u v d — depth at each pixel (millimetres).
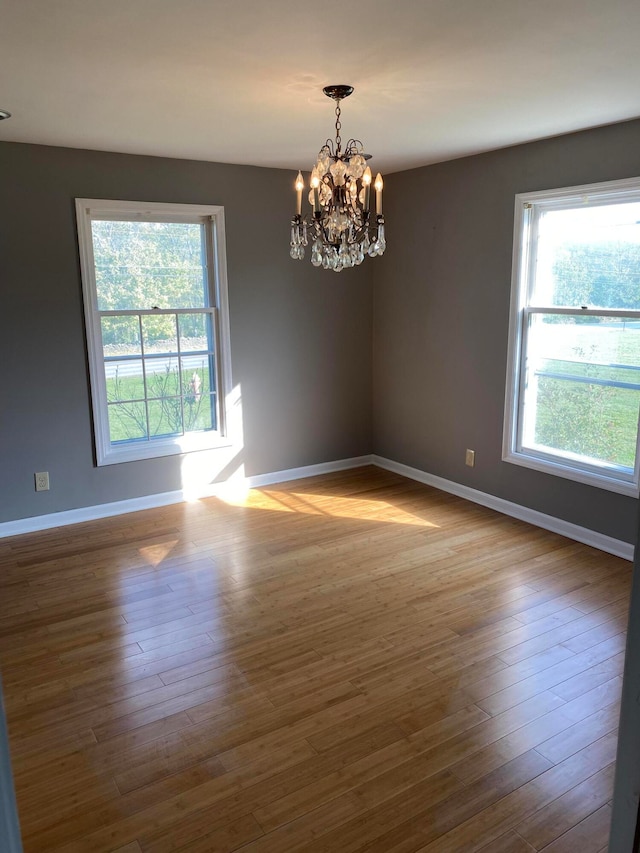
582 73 2555
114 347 4402
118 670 2732
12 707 2504
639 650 667
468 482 4762
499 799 2037
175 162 4340
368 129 3508
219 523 4355
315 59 2363
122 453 4488
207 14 1952
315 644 2908
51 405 4164
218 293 4688
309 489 5051
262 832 1927
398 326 5195
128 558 3814
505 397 4340
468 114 3193
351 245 2803
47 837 1920
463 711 2451
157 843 1896
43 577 3582
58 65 2402
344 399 5461
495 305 4316
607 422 3789
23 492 4172
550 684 2609
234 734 2344
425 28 2082
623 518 3723
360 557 3803
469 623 3068
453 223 4535
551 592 3357
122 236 4312
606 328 3713
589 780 2113
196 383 4797
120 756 2242
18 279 3930
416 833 1917
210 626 3072
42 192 3920
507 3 1898
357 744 2285
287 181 4816
